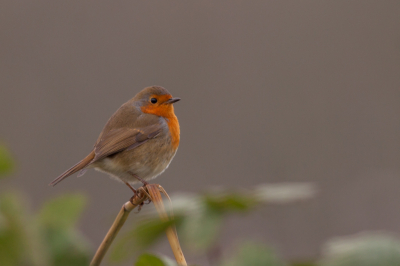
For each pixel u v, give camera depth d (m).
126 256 1.24
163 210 1.24
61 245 1.24
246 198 1.23
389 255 1.13
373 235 1.21
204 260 1.78
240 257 1.06
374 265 1.11
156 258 1.25
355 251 1.15
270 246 1.08
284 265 1.05
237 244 1.08
